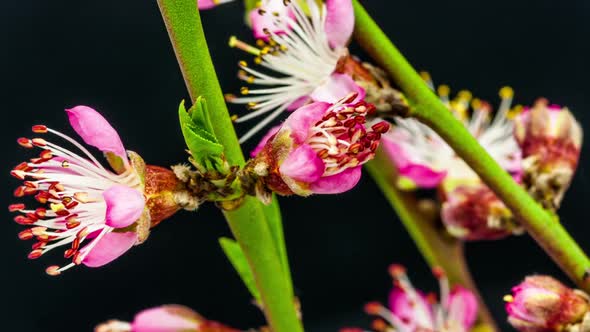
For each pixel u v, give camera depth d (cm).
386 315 31
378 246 53
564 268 26
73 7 52
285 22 26
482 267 50
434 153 30
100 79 52
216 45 47
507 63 52
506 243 50
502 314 50
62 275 52
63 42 52
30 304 52
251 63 47
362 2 52
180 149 51
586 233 49
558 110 28
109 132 23
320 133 24
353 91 25
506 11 52
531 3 52
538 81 52
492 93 52
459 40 53
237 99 27
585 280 25
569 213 50
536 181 28
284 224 53
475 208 29
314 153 23
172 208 24
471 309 30
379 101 25
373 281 53
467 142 25
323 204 53
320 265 53
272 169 24
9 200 52
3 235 52
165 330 28
